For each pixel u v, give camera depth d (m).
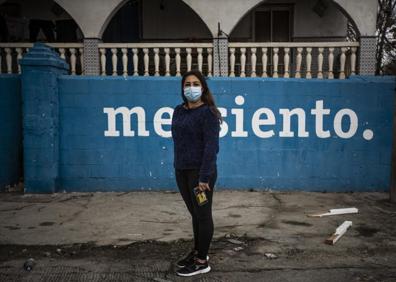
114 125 6.77
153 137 6.79
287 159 6.85
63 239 4.39
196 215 3.55
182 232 4.63
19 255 3.99
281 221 5.10
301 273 3.61
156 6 11.18
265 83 6.76
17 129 6.91
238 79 6.74
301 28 11.00
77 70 9.42
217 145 3.45
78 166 6.79
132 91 6.74
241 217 5.27
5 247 4.17
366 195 6.64
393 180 6.10
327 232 4.68
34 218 5.19
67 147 6.77
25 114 6.43
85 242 4.30
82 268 3.70
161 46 8.40
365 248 4.19
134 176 6.83
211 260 3.87
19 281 3.45
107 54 9.85
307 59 8.24
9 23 10.84
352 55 8.44
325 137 6.84
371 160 6.88
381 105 6.81
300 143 6.84
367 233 4.66
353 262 3.85
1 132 6.86
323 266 3.76
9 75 6.86
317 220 5.15
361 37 8.54
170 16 11.17
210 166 3.38
